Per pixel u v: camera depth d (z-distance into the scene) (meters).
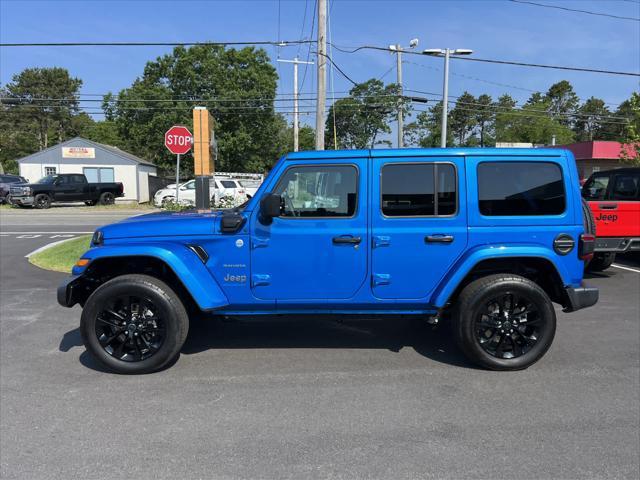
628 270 9.80
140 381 4.29
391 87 50.09
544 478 2.87
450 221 4.41
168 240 4.43
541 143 60.94
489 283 4.37
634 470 2.95
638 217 8.73
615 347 5.14
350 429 3.44
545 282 4.78
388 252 4.42
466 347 4.46
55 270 9.37
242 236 4.41
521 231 4.43
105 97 42.81
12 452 3.14
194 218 4.55
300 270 4.44
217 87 38.69
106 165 36.50
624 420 3.57
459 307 4.45
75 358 4.83
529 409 3.74
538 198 4.47
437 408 3.76
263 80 39.81
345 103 52.56
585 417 3.61
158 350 4.38
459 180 4.41
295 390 4.09
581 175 37.62
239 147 40.22
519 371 4.48
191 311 5.09
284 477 2.88
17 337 5.47
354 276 4.45
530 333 4.51
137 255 4.33
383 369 4.55
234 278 4.45
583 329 5.76
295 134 35.47
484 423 3.53
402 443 3.26
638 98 15.62
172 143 11.34
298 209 4.42
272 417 3.62
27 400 3.90
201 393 4.04
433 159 4.41
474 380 4.29
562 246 4.45
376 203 4.39
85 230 16.61
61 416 3.63
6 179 31.00
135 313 4.44
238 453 3.14
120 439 3.31
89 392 4.05
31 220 20.38
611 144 35.97
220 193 25.34
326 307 4.55
